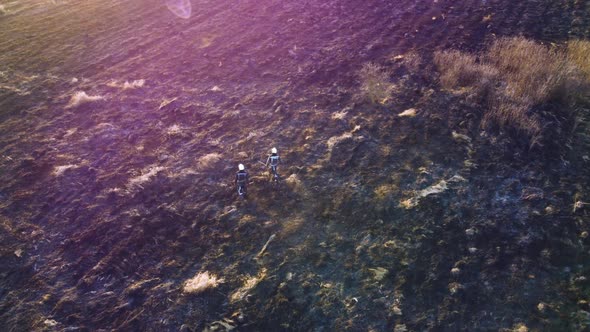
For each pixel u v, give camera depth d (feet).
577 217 35.81
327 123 47.85
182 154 45.42
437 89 50.65
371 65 55.16
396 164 42.37
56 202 40.57
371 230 36.58
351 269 33.86
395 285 32.40
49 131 49.01
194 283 33.12
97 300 32.63
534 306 30.37
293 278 33.50
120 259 35.40
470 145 43.42
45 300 32.65
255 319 31.09
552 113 46.14
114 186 42.01
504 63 51.98
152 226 37.91
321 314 31.12
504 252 33.81
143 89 54.75
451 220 36.55
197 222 38.22
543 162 41.27
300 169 42.68
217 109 51.11
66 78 57.67
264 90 53.52
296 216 38.40
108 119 50.39
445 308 30.76
